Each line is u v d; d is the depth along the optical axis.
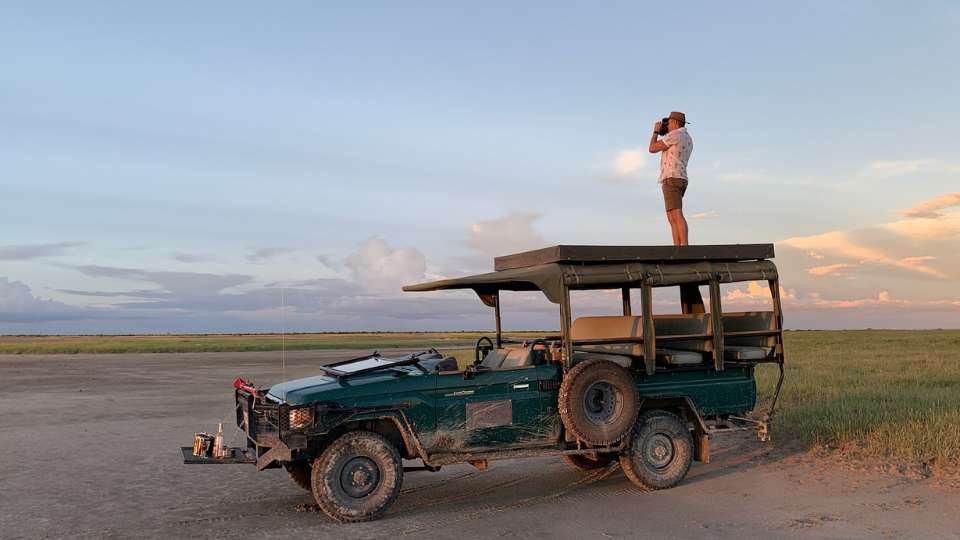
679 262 8.13
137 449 10.95
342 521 6.75
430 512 7.12
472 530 6.41
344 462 6.86
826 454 9.27
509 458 7.46
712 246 8.23
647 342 7.84
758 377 17.44
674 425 8.05
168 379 24.92
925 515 6.58
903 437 9.26
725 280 8.26
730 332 8.48
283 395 7.08
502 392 7.54
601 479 8.53
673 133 9.98
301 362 35.66
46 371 29.28
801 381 16.45
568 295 7.57
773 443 10.24
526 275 7.79
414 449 7.22
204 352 49.12
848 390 14.36
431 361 7.93
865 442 9.56
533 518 6.80
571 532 6.28
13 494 7.98
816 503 7.12
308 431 6.79
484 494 7.89
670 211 10.02
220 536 6.30
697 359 8.19
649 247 7.89
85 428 13.17
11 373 28.17
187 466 9.65
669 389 8.20
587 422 7.43
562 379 7.79
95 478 8.85
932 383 16.45
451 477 8.80
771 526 6.34
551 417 7.72
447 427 7.30
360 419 7.01
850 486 7.74
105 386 22.14
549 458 9.95
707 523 6.50
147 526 6.66
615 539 6.04
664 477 7.94
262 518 6.95
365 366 7.68
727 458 9.58
